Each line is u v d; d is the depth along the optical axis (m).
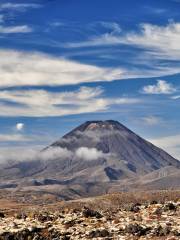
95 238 48.25
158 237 47.12
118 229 50.66
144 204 64.62
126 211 60.62
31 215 60.06
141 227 49.56
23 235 49.84
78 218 56.88
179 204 61.78
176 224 51.69
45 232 51.00
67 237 48.75
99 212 60.75
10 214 65.75
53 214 60.28
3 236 49.38
